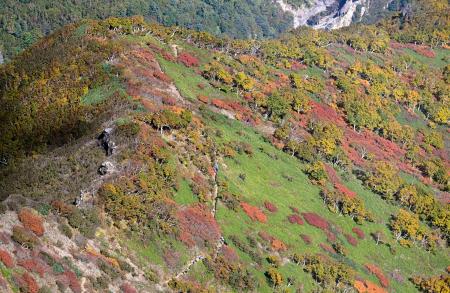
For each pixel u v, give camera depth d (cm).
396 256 14525
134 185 11062
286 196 14175
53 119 13750
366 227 14888
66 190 10412
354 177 16688
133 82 14788
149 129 12862
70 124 13400
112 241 10069
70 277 8662
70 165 11250
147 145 12094
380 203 16088
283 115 17338
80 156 11512
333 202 14862
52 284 8394
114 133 12038
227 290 10800
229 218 12400
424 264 14725
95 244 9781
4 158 12912
